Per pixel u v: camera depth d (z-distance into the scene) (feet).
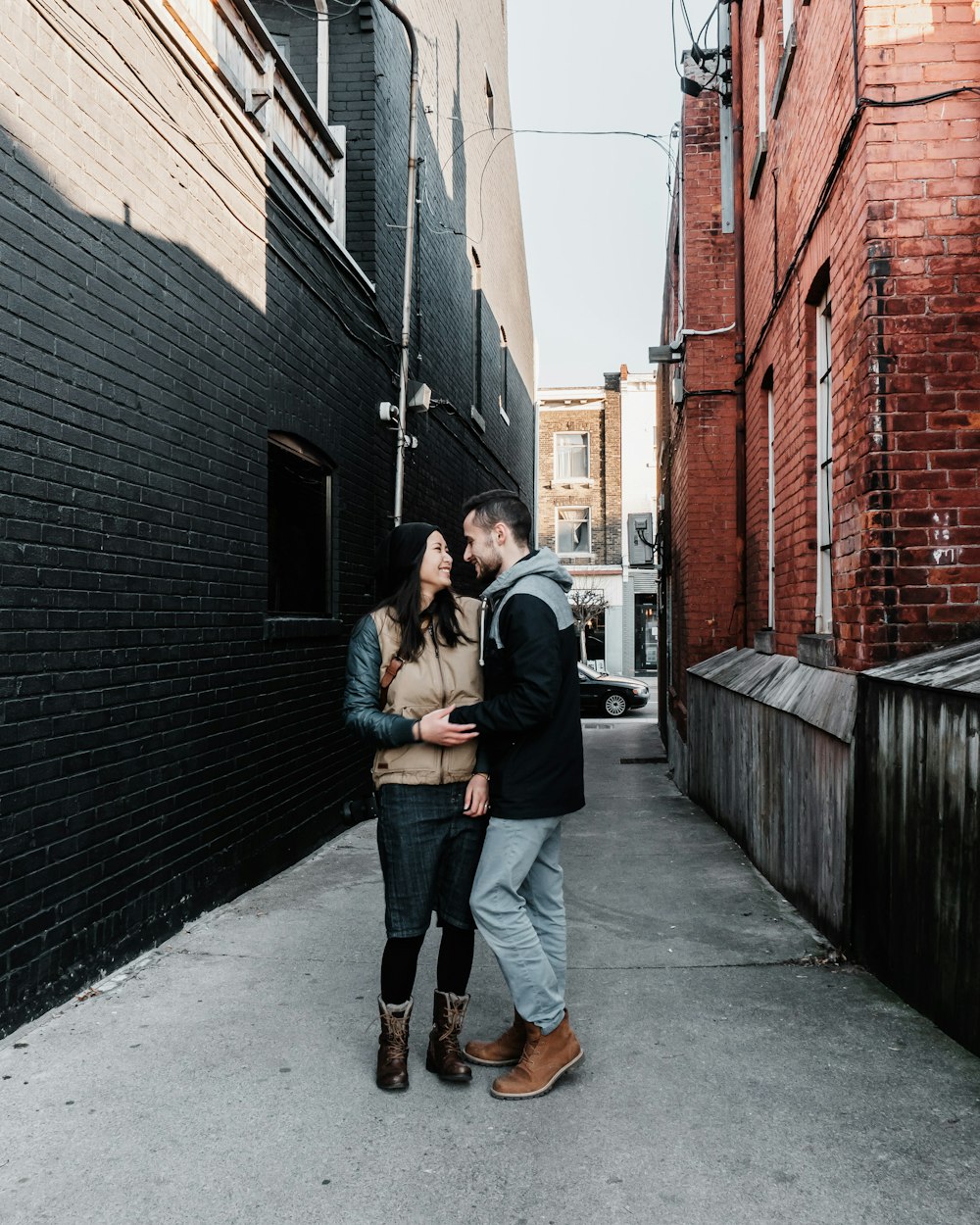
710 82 32.24
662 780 37.22
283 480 20.18
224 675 16.25
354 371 24.36
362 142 26.07
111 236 12.66
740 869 19.45
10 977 10.43
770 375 23.31
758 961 13.19
